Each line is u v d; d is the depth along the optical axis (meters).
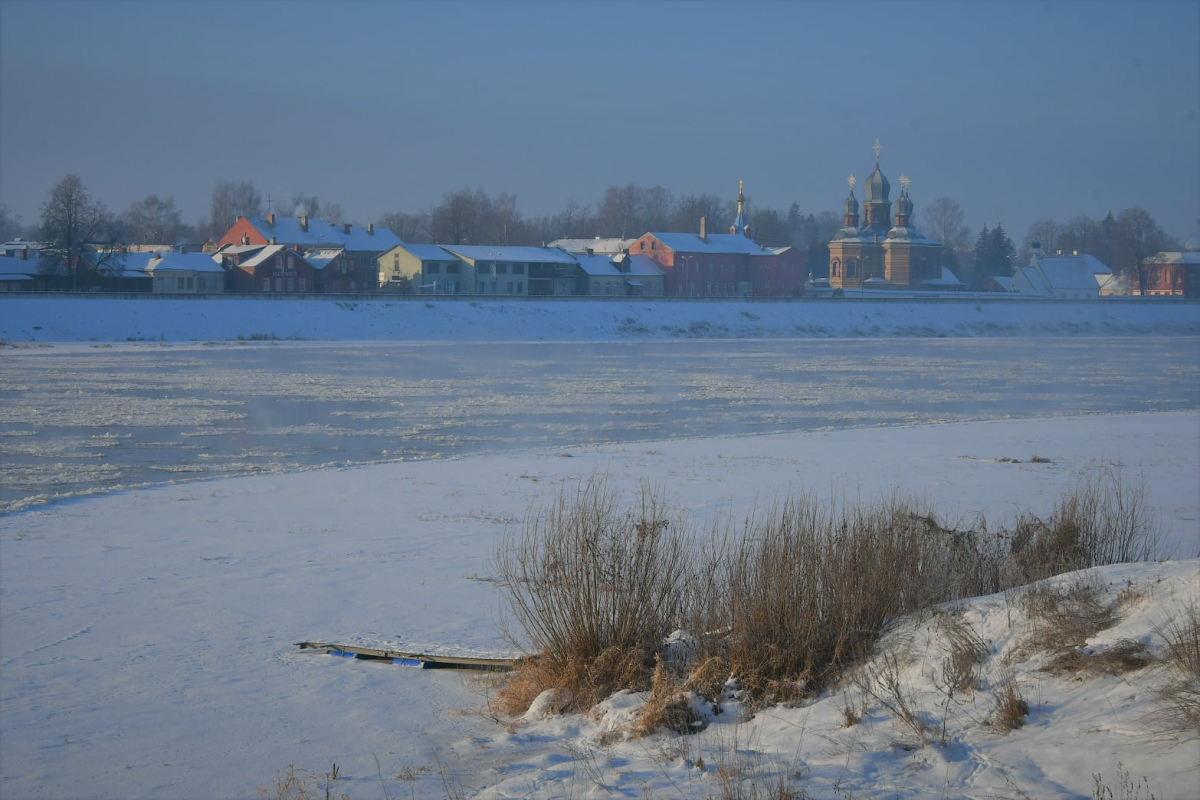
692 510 22.67
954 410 50.25
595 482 26.88
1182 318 139.25
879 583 11.03
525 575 11.97
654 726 9.02
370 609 14.84
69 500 25.05
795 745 8.18
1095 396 58.12
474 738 9.75
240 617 14.47
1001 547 14.23
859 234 184.25
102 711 10.72
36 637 13.48
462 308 105.19
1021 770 6.95
